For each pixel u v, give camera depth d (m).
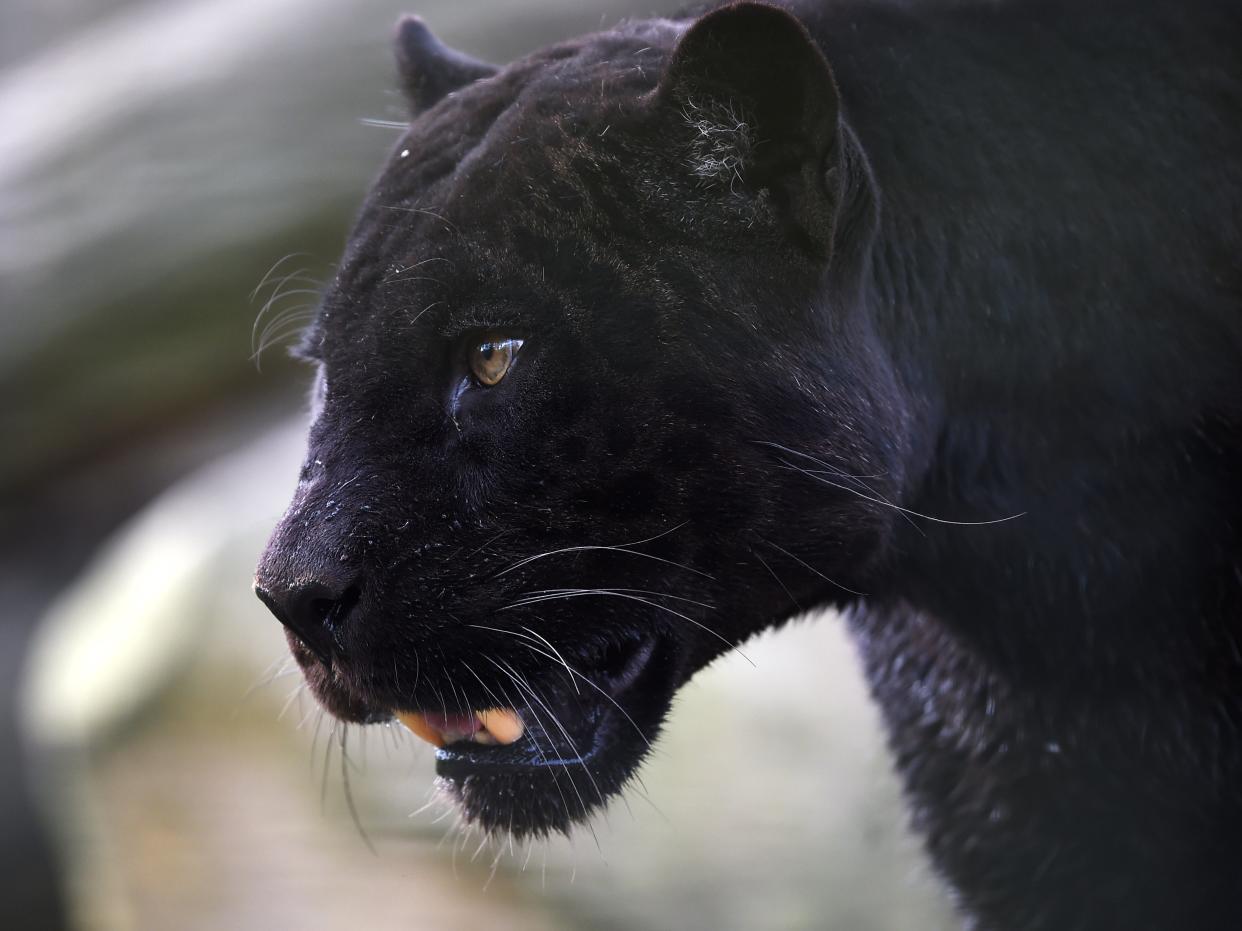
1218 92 5.72
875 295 5.56
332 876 9.47
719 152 5.04
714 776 9.59
